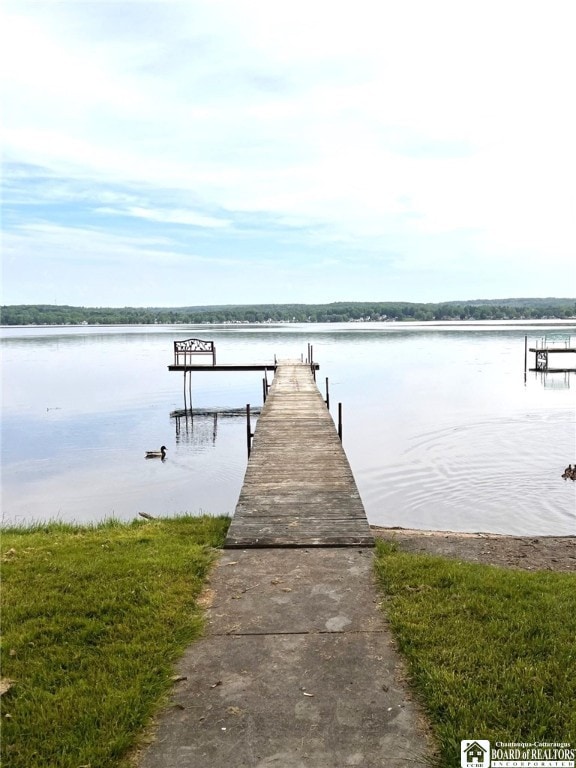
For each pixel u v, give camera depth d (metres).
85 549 6.24
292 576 5.38
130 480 15.57
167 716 3.33
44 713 3.34
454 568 5.48
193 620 4.44
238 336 85.94
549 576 5.39
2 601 4.78
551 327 116.19
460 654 3.87
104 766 2.94
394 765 2.92
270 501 7.61
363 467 15.70
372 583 5.20
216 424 24.06
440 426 21.19
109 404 29.42
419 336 84.00
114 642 4.11
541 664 3.71
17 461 17.81
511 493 13.15
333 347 61.31
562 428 20.53
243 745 3.08
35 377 40.38
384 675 3.71
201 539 6.59
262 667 3.82
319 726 3.22
